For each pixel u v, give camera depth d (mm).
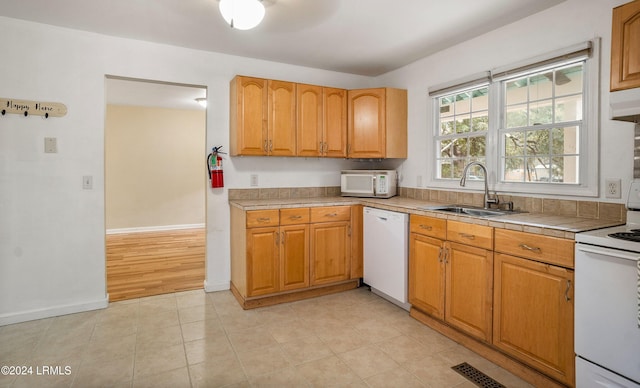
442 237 2457
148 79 3051
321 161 3898
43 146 2723
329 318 2764
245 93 3127
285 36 2891
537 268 1851
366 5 2334
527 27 2508
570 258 1699
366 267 3309
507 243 2010
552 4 2320
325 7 2365
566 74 2365
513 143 2721
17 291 2674
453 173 3223
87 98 2844
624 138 2020
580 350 1644
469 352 2250
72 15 2531
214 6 2363
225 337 2438
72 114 2799
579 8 2205
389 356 2195
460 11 2430
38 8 2422
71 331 2512
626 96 1667
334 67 3736
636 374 1443
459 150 3172
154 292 3324
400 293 2855
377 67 3729
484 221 2143
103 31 2814
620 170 2039
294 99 3354
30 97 2672
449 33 2820
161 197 6473
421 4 2326
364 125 3580
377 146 3537
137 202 6309
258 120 3189
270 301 3035
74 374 1977
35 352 2221
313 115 3453
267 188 3600
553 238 1772
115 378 1941
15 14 2529
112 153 6105
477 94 3006
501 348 2062
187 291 3371
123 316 2779
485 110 2922
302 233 3111
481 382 1929
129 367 2053
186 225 6684
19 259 2676
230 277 3445
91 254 2891
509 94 2744
